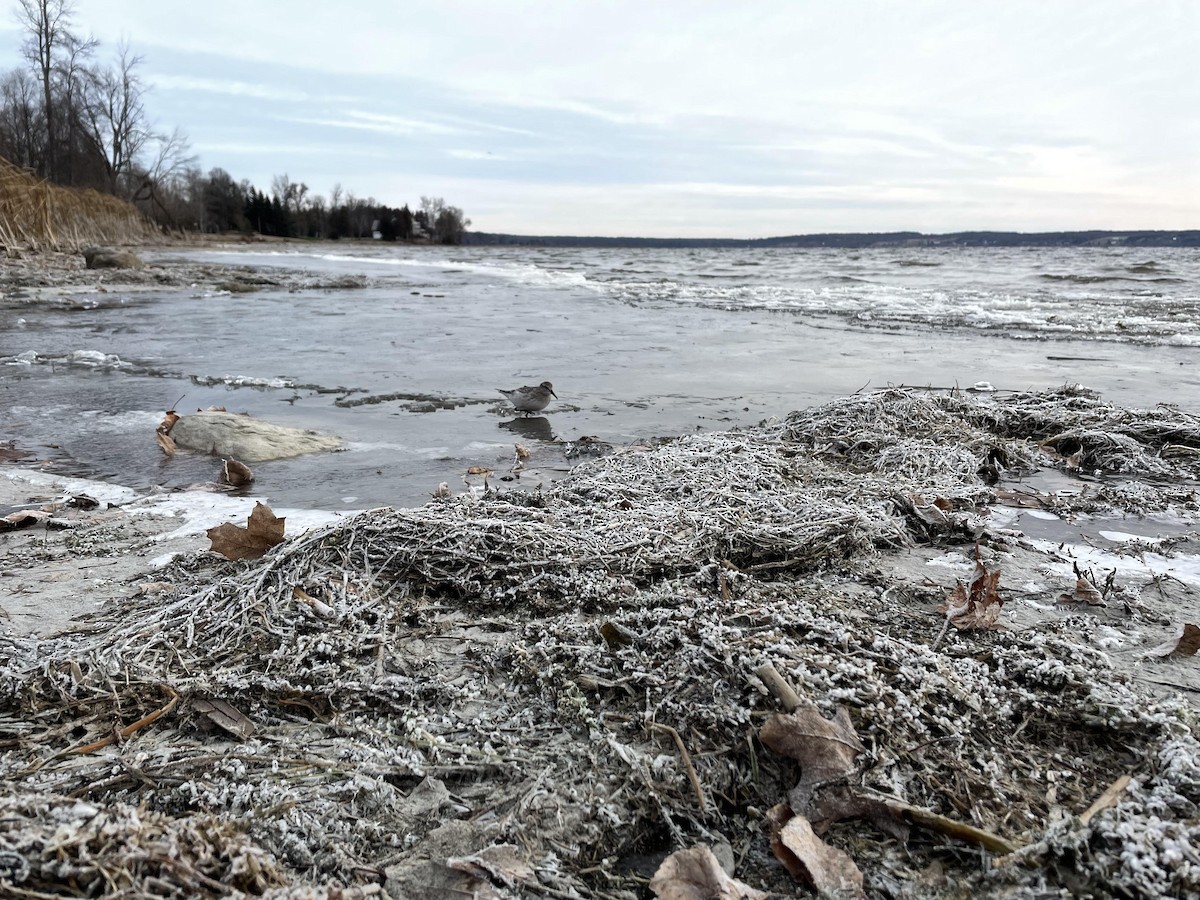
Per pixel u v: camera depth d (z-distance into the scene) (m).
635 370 10.17
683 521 4.14
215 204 94.50
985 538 4.33
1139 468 5.85
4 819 1.82
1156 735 2.42
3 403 8.16
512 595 3.43
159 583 3.65
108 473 5.79
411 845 2.10
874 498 4.75
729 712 2.49
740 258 64.50
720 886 1.92
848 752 2.29
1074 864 1.95
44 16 57.75
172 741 2.54
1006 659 2.87
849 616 3.24
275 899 1.68
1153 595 3.58
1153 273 30.94
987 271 35.38
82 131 63.25
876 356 11.29
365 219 121.69
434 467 5.89
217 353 11.52
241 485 5.47
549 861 2.03
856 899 1.91
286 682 2.74
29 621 3.31
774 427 6.73
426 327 14.67
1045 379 9.36
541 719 2.63
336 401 8.30
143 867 1.73
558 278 31.17
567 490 4.88
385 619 3.23
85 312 16.81
